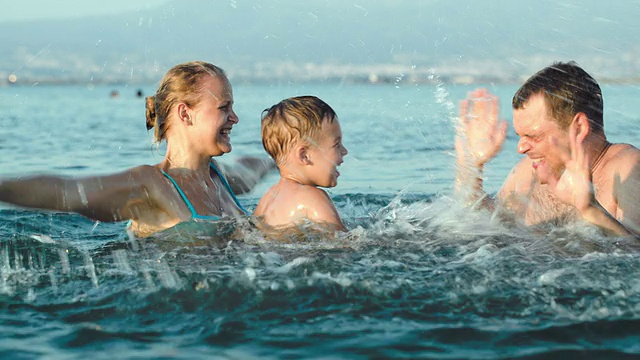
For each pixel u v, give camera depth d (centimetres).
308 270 281
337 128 371
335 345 213
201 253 316
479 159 387
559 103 335
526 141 346
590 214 315
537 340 215
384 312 239
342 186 547
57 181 332
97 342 220
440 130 841
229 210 396
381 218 394
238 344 216
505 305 243
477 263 288
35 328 233
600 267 277
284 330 227
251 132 903
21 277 286
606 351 207
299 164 364
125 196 350
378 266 286
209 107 374
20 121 1134
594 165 359
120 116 1247
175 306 249
